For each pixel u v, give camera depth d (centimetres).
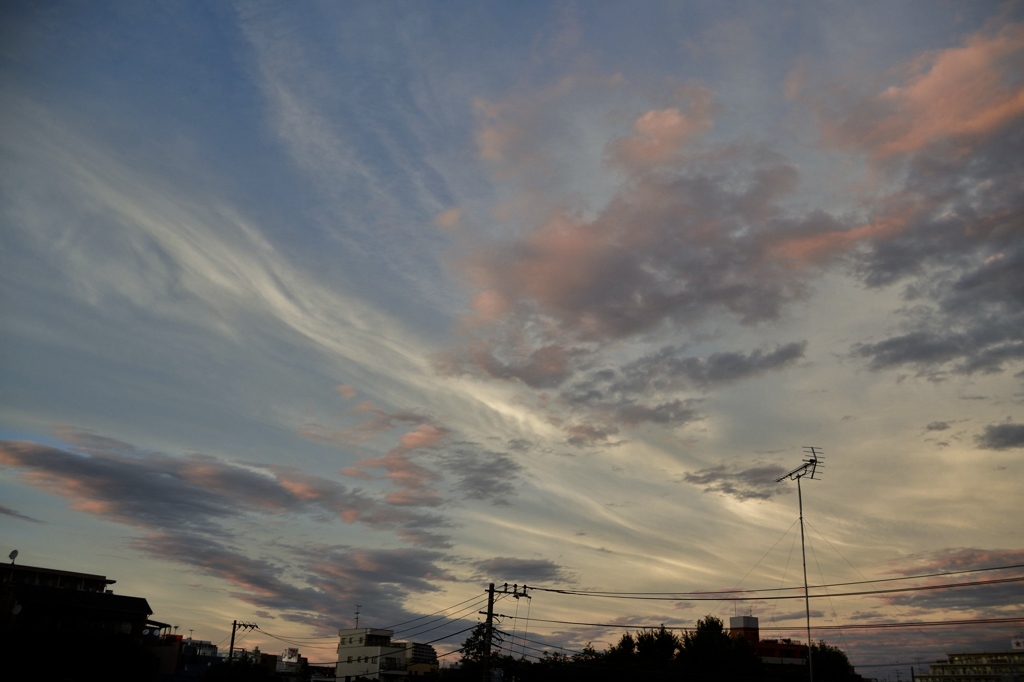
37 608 6900
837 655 8581
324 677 11100
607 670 7525
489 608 5853
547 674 7550
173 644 8556
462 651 7756
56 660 6169
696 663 7638
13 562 7488
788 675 8144
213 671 8362
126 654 6450
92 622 7056
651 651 8119
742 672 7612
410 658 10856
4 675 5991
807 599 4634
